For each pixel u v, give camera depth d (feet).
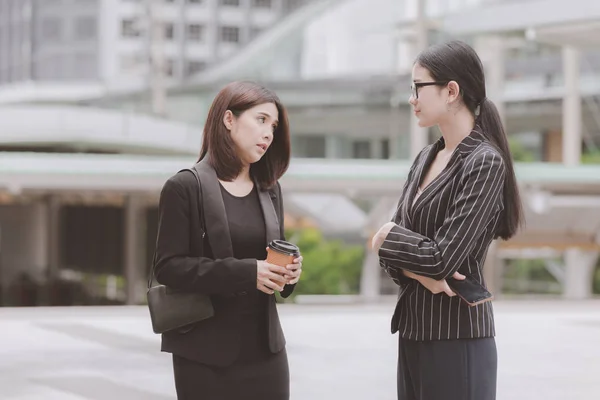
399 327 9.97
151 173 57.77
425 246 9.12
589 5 59.62
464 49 9.54
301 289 105.19
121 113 94.48
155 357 26.25
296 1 235.40
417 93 9.66
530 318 36.47
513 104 135.54
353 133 144.77
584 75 126.93
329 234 109.50
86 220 100.73
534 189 63.77
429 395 9.62
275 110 9.93
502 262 130.11
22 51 241.55
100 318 34.88
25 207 115.65
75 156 58.03
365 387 21.98
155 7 141.69
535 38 65.62
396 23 106.11
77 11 233.76
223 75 149.38
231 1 247.29
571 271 99.25
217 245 9.65
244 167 10.09
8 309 37.55
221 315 9.80
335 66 148.46
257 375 9.91
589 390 21.90
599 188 65.31
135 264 79.77
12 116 90.63
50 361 25.45
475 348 9.55
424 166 9.93
